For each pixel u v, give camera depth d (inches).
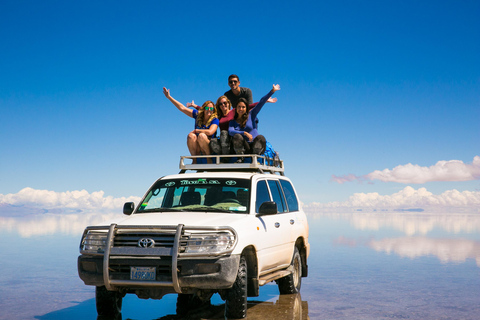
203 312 285.6
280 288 339.6
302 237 363.3
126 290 261.4
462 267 524.7
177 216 266.1
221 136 351.9
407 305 310.7
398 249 759.1
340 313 283.6
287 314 270.5
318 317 271.3
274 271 315.3
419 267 525.3
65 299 336.5
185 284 237.6
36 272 487.8
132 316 274.4
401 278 440.8
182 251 239.0
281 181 354.0
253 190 292.4
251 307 292.8
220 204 288.0
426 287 388.2
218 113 384.5
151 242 240.5
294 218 349.7
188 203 293.6
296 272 353.1
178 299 327.3
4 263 566.3
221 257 240.7
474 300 330.0
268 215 302.2
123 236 246.5
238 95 426.9
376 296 346.3
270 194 318.7
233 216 269.0
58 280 432.1
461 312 288.7
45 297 345.1
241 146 343.6
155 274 237.3
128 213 291.6
